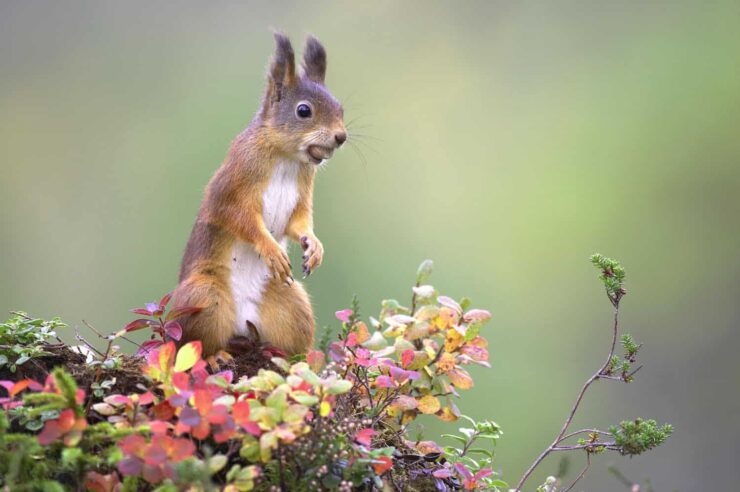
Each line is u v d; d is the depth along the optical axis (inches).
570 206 824.9
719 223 831.7
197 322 233.1
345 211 791.7
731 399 735.1
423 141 924.6
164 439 159.6
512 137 930.1
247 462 181.9
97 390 187.3
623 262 805.9
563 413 681.0
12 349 194.2
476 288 768.3
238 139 253.8
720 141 852.6
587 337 754.2
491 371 690.2
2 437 164.2
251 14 1007.6
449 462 209.3
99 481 168.7
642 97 911.7
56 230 841.5
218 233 244.7
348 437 181.3
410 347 207.5
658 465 665.0
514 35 1018.7
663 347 770.2
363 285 727.1
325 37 995.9
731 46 908.0
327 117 256.8
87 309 765.9
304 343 245.4
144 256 800.9
